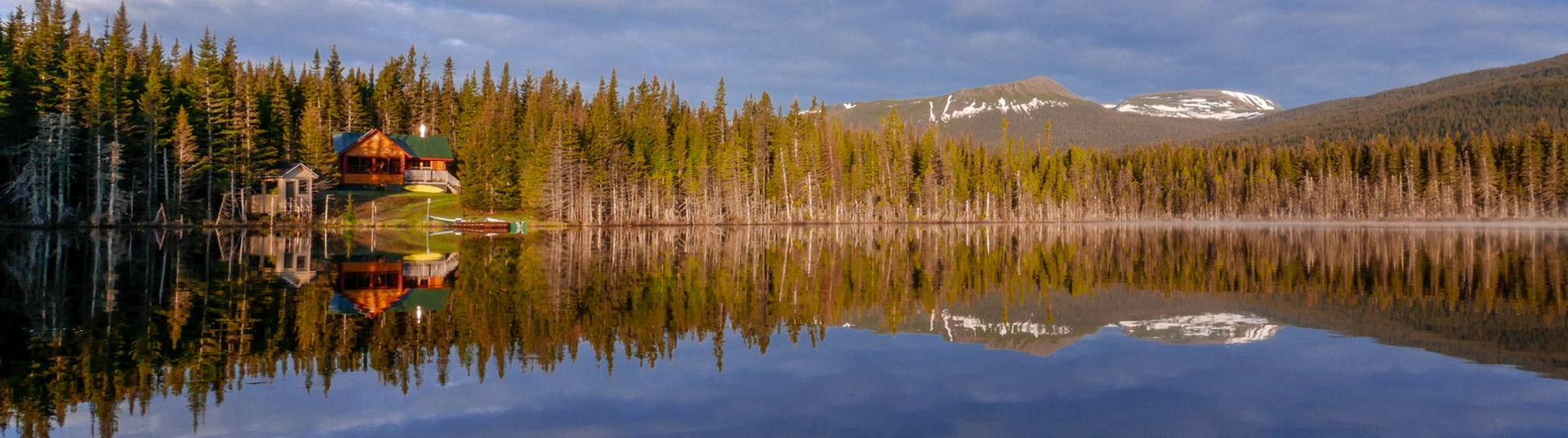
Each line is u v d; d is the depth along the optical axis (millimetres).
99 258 31672
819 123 119438
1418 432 9523
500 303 19922
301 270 27719
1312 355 13945
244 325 16125
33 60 62031
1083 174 155250
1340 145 161375
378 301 20047
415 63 127250
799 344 14992
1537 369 12727
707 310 19391
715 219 98250
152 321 16500
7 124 57656
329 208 74500
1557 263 34781
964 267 33875
